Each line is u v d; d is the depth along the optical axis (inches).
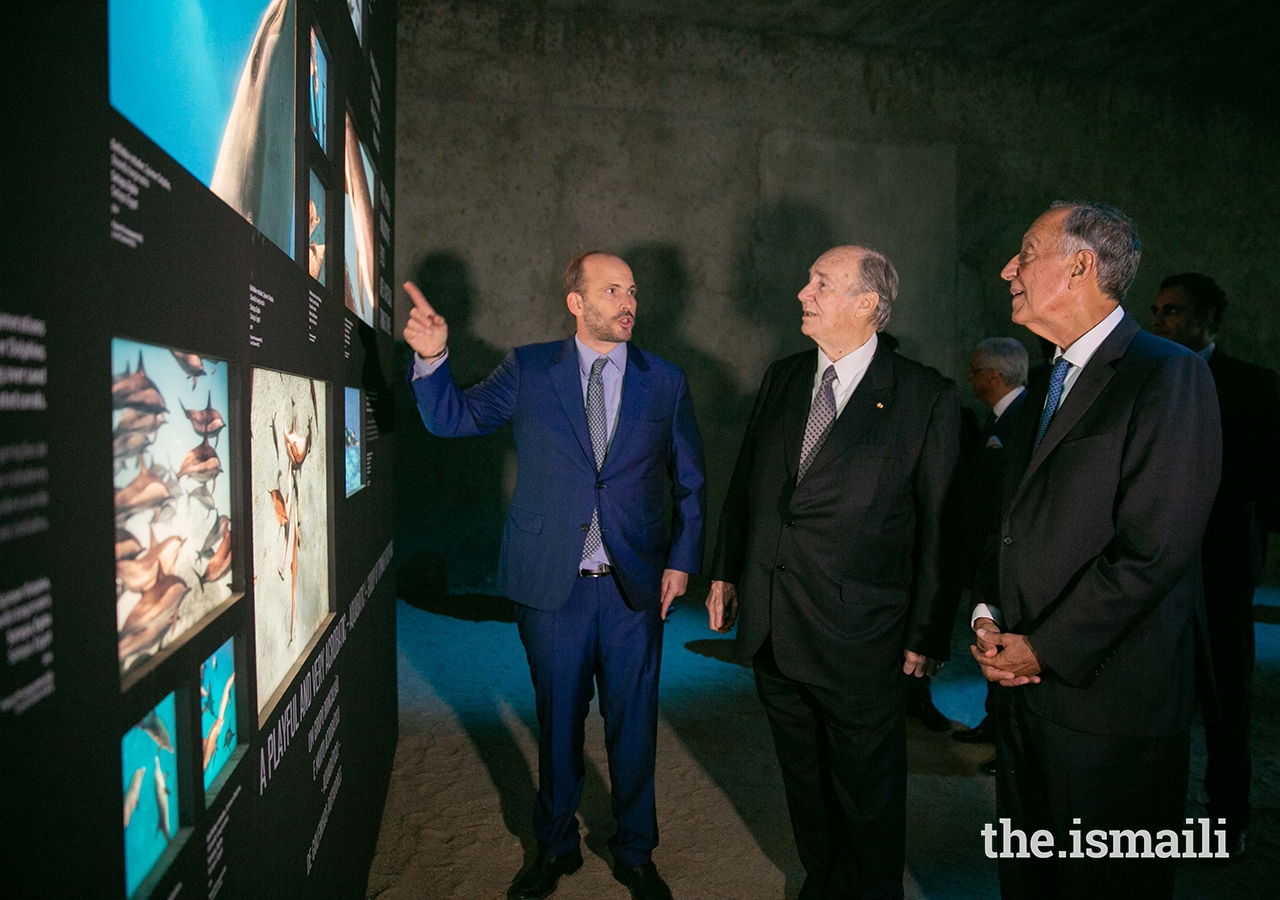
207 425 33.3
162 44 28.3
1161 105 273.7
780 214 249.4
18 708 19.2
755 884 85.9
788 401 77.9
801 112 250.1
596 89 237.9
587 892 83.3
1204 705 64.1
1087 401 54.9
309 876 52.1
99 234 23.1
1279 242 282.2
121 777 24.5
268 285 41.7
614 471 82.3
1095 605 50.7
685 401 88.5
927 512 70.6
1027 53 257.9
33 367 19.9
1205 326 96.4
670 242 243.4
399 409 229.8
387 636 104.3
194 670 30.9
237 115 37.2
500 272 234.2
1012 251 264.2
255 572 40.4
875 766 71.2
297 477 50.2
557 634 81.9
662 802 104.8
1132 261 55.1
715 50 244.1
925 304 258.4
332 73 62.2
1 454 18.5
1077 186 268.2
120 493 25.3
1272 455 88.5
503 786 108.0
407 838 93.9
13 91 19.1
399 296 229.5
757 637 74.7
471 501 234.7
